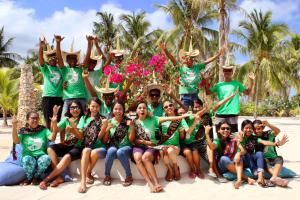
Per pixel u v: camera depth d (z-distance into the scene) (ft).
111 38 112.88
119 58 25.39
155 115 21.71
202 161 21.75
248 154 20.26
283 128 66.44
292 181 19.85
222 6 62.49
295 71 127.65
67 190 18.26
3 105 69.46
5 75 69.87
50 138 19.66
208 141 19.88
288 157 28.99
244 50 93.66
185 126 20.54
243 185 19.03
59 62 23.21
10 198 17.06
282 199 16.81
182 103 24.39
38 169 19.19
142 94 23.36
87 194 17.66
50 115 23.66
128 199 16.90
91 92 23.03
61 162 19.15
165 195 17.49
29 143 19.54
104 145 19.99
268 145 20.21
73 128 19.40
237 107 23.06
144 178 19.25
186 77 24.62
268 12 89.56
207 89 24.84
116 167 19.85
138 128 19.60
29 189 18.43
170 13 85.87
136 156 18.75
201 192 17.93
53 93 23.53
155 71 24.68
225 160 19.71
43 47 23.21
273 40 90.33
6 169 19.35
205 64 25.59
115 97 22.71
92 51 25.72
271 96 137.08
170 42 87.15
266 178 19.99
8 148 36.91
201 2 64.34
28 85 44.55
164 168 20.04
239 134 20.16
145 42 103.19
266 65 87.45
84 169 18.65
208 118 21.85
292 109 128.36
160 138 20.35
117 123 19.92
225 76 24.03
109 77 23.40
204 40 86.48
